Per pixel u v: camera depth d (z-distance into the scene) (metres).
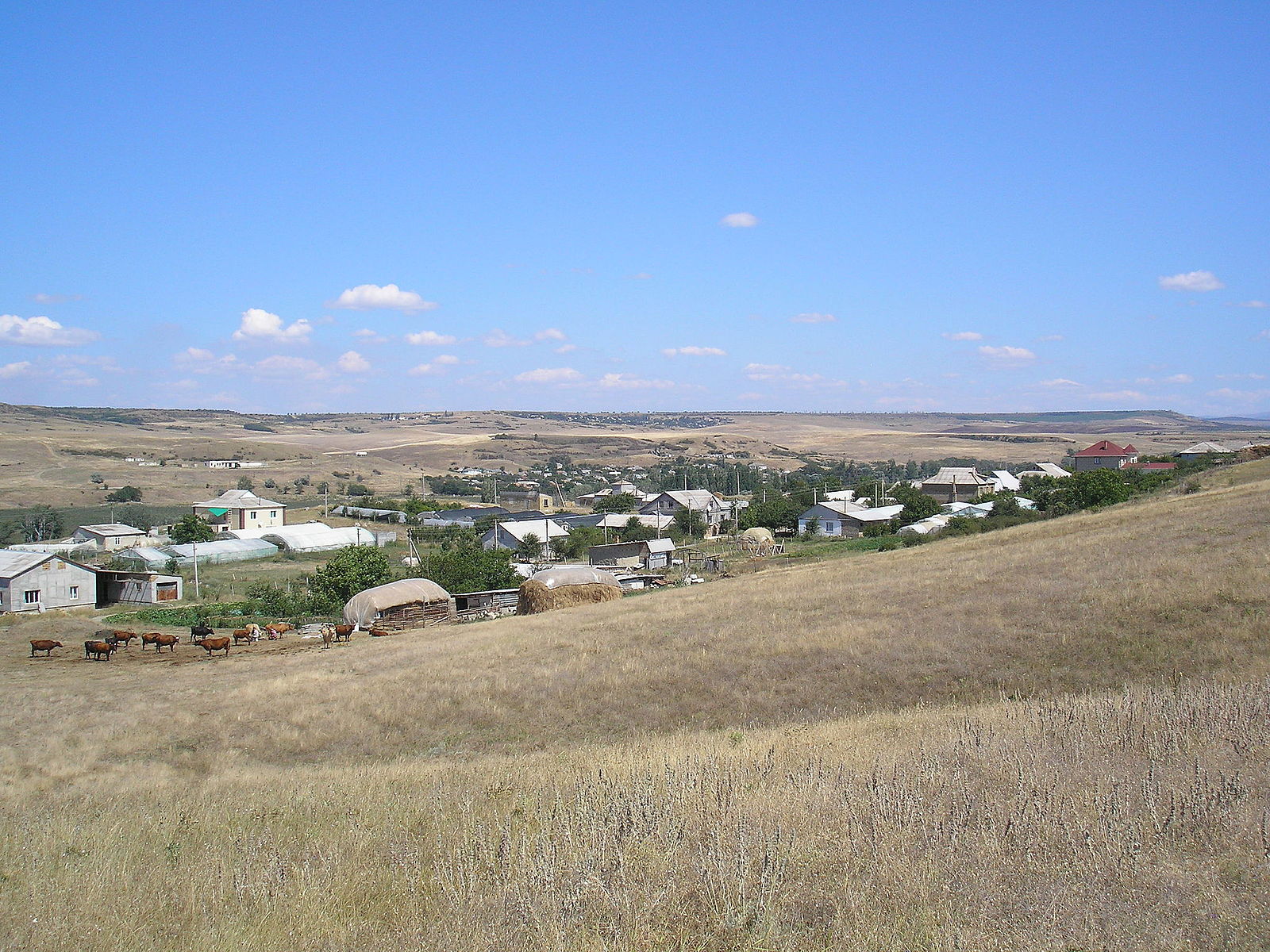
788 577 40.03
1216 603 20.83
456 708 21.94
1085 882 6.61
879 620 25.06
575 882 6.91
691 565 71.31
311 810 11.30
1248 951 5.62
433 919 6.89
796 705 19.64
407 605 45.81
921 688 19.47
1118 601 22.25
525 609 44.78
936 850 7.21
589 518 109.12
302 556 83.81
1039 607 23.28
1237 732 10.37
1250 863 6.78
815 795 9.05
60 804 14.39
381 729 21.16
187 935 6.93
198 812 11.52
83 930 7.04
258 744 20.77
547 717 20.92
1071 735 11.10
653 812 8.45
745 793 9.31
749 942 5.98
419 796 11.54
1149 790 8.16
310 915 7.12
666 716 20.08
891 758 10.78
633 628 29.08
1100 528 37.78
